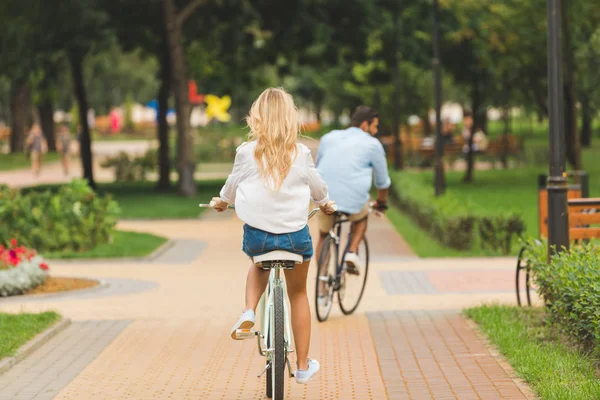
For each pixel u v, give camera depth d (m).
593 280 10.53
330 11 49.88
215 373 10.97
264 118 9.00
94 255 24.77
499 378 10.30
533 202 40.50
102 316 15.38
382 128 73.56
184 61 45.78
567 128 39.03
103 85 108.19
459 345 12.15
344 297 14.73
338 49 52.53
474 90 51.53
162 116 50.59
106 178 63.06
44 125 93.00
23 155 84.88
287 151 8.95
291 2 48.88
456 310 15.03
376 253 25.41
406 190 37.69
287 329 9.02
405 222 33.91
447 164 68.19
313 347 12.34
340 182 14.42
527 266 14.19
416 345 12.22
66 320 14.26
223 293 18.08
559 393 9.03
